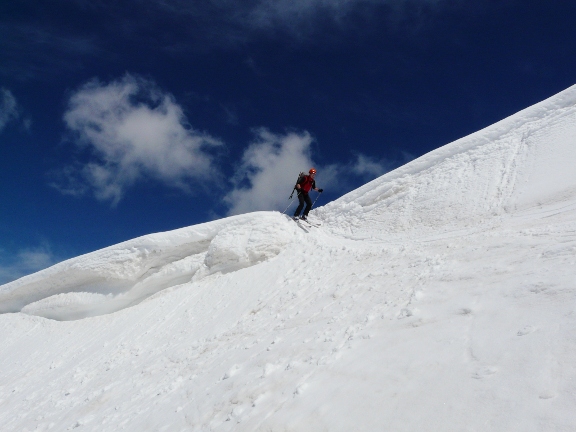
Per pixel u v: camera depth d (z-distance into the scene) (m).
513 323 4.29
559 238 6.02
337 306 7.55
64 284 17.98
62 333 16.06
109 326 14.60
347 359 5.18
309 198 14.66
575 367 3.33
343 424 3.97
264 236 13.83
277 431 4.39
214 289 13.04
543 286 4.67
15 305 19.53
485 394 3.50
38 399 11.70
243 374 6.54
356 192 14.51
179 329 11.80
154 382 9.06
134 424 7.31
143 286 16.25
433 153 13.73
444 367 4.11
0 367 15.66
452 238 8.87
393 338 5.14
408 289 6.51
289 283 10.82
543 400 3.18
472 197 10.88
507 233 7.32
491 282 5.41
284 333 7.57
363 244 11.38
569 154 10.15
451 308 5.20
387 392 4.13
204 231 15.94
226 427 5.25
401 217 11.93
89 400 9.96
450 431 3.30
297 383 5.25
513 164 11.25
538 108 12.72
